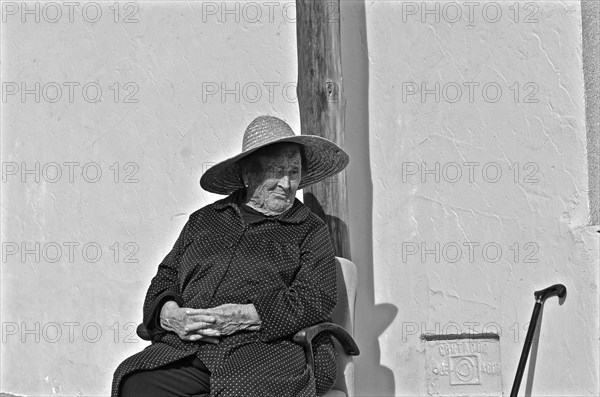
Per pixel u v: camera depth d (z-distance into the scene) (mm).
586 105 5301
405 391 6004
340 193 5844
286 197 5121
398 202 6102
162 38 7102
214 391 4598
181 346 4859
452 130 5883
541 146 5480
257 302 4809
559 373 5348
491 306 5680
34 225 7855
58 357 7652
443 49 5941
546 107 5465
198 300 4973
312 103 5758
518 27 5609
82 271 7500
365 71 6285
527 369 5527
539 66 5512
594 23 5309
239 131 6723
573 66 5359
